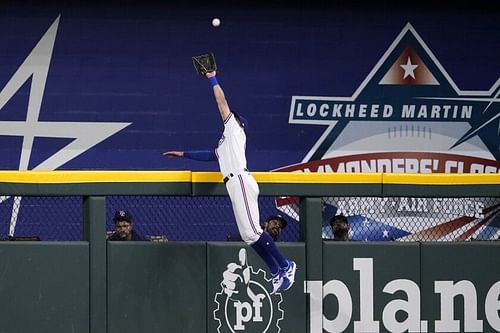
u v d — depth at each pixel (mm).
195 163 47844
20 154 46906
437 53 48969
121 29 47406
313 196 34375
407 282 34688
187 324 33844
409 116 48875
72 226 46125
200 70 33469
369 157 48688
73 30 47188
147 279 33719
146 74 47562
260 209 46344
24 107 46969
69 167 47219
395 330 34594
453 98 49000
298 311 34250
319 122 48438
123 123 47438
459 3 48875
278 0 48000
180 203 46031
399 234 46812
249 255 34188
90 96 47281
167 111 47656
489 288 35000
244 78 48000
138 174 33719
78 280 33281
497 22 48969
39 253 33125
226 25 47906
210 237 46188
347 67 48500
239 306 34062
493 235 47375
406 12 48719
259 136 48062
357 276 34500
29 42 46969
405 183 34750
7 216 45812
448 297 34844
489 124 49094
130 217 36688
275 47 48156
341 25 48438
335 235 38156
